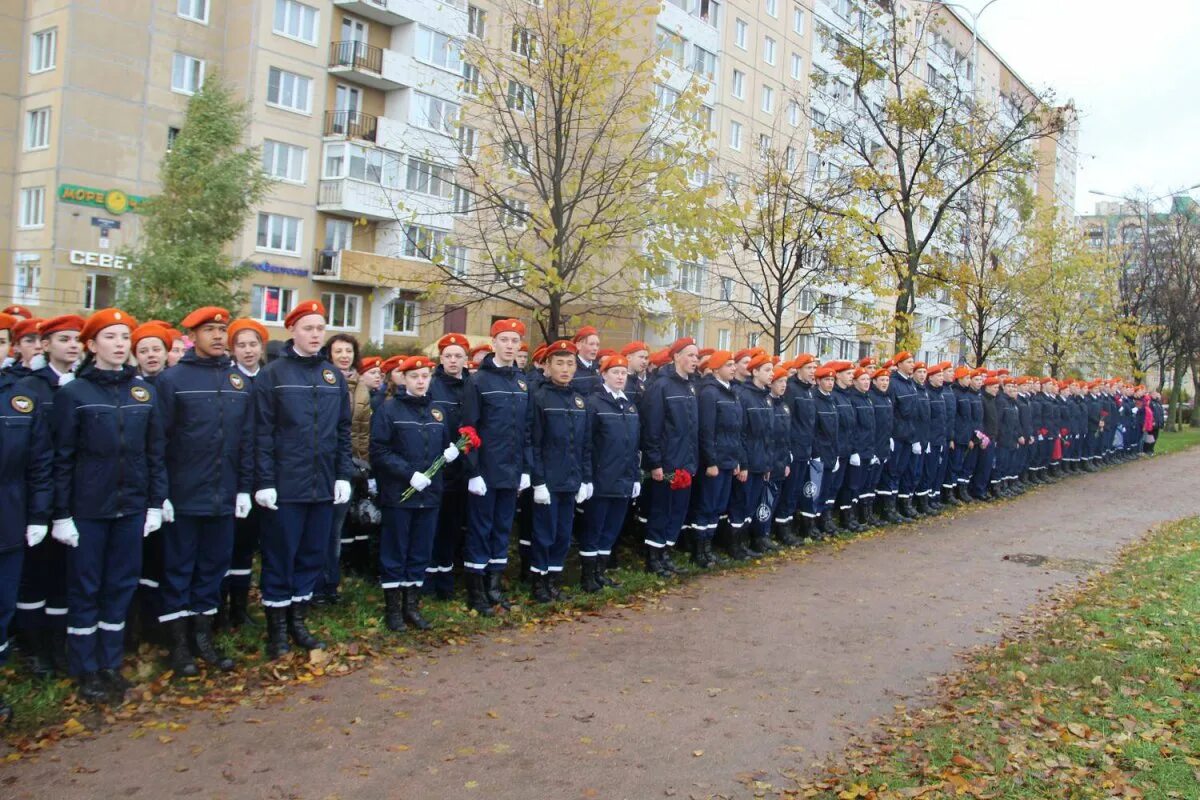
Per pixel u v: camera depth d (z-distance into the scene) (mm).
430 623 7715
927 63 24781
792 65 38812
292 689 6188
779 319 15891
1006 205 28719
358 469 8695
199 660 6535
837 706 6199
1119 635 7824
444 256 12219
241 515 6516
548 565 8703
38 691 5832
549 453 8602
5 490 5414
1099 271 30062
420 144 25625
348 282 31625
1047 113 19719
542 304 11977
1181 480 23016
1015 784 4891
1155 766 5090
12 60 29547
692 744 5461
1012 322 26375
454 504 8547
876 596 9469
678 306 13523
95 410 5758
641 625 8062
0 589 5453
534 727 5633
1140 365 36625
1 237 29844
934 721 5887
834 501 13203
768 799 4766
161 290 24359
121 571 5965
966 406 16750
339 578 8305
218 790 4699
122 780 4785
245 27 30328
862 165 19719
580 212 12133
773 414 11344
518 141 11914
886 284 15977
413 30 32969
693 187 12984
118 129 29438
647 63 11969
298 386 6809
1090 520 15672
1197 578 10266
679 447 9906
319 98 31688
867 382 13430
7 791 4625
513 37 11898
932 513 15781
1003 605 9273
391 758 5133
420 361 7684
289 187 31141
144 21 29562
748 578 10117
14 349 6758
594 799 4723
